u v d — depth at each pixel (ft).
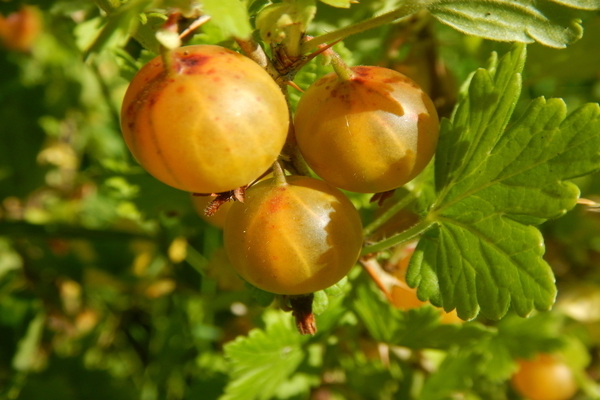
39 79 1.03
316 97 0.59
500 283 0.59
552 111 0.59
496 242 0.59
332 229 0.59
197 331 0.84
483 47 0.79
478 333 0.70
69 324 0.95
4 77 1.02
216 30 0.65
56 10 0.75
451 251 0.61
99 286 0.96
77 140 1.05
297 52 0.58
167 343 0.86
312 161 0.59
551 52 0.76
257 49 0.58
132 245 0.96
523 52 0.61
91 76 1.04
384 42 0.78
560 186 0.58
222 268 0.79
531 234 0.58
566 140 0.58
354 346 0.76
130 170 0.79
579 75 0.77
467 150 0.62
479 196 0.60
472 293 0.60
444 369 0.75
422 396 0.75
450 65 0.91
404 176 0.59
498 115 0.61
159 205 0.79
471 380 0.74
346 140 0.58
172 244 0.86
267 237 0.58
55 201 1.02
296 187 0.59
